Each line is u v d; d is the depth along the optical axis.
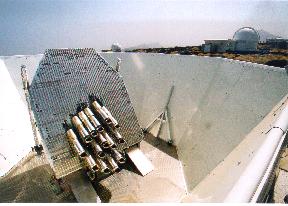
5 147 18.97
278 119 12.47
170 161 20.67
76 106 18.25
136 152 20.38
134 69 27.73
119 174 19.22
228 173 13.54
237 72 20.20
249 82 18.78
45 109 17.31
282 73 16.72
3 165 18.14
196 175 17.95
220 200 11.09
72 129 17.36
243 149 14.57
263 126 14.70
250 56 37.03
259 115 16.41
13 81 22.83
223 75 21.23
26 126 20.95
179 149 21.59
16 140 19.80
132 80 27.33
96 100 19.03
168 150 21.95
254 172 8.07
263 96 17.08
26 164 19.25
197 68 23.64
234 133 17.39
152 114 24.97
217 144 18.20
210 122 20.08
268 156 9.12
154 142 23.05
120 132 19.77
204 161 18.28
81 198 16.83
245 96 18.42
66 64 18.94
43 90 17.64
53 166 16.75
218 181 14.04
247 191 7.11
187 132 21.66
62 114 17.67
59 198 16.97
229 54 38.75
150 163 19.88
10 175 18.36
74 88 18.64
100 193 17.69
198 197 14.71
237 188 7.43
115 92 20.06
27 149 20.00
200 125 20.81
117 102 19.98
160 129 23.84
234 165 13.72
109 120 17.09
